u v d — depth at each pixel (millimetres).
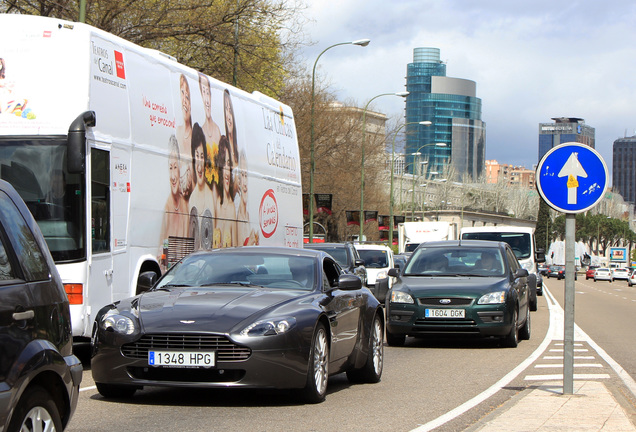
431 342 17297
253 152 18188
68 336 5711
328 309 9352
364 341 10719
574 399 9297
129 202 12586
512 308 15812
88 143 11445
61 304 5660
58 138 11352
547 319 25297
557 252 104625
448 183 159125
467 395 10078
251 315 8445
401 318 15820
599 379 11781
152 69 13656
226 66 32625
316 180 60156
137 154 12898
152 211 13305
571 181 9367
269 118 19562
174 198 14109
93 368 8516
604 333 20234
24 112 11383
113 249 12070
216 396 9312
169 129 14047
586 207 9344
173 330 8172
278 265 10000
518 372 12414
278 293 9227
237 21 30969
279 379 8328
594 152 9328
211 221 15656
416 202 135125
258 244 18312
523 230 32406
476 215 146250
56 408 5367
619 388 10883
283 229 20094
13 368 4883
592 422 7934
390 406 9133
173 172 14117
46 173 11266
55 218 11180
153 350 8195
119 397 9000
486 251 17328
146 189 13148
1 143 11328
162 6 29062
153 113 13523
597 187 9297
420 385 10914
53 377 5391
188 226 14625
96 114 11742
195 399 9094
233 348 8164
